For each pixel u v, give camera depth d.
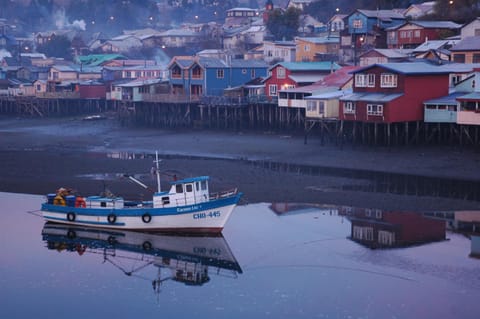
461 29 90.50
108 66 133.12
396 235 36.09
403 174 51.97
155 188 49.69
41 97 114.06
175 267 32.38
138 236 38.78
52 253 35.00
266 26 156.50
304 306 26.73
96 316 26.19
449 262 31.44
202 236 38.31
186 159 63.16
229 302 27.38
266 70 96.31
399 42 101.06
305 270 31.00
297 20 152.75
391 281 29.20
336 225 38.41
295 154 63.12
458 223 38.19
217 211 37.84
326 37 120.06
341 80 79.31
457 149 60.31
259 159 61.62
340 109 66.94
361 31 106.81
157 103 95.31
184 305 27.16
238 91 90.19
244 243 35.59
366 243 34.72
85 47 192.38
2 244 36.56
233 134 80.12
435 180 49.47
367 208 42.12
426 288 28.25
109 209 39.19
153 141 77.38
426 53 83.19
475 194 44.94
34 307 27.19
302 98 76.88
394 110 62.88
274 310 26.41
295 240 35.75
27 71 141.88
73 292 28.86
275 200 44.97
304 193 46.69
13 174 56.53
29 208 44.75
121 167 59.31
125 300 27.86
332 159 59.62
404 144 64.81
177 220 38.28
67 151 71.25
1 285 29.75
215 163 60.09
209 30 187.88
